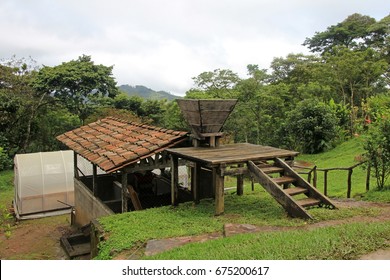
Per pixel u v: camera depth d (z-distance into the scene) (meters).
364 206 9.07
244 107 26.88
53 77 28.30
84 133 15.09
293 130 24.84
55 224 15.93
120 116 27.98
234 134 27.38
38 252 12.27
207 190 11.41
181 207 9.84
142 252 6.80
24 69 30.58
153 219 8.66
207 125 10.24
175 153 9.66
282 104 27.31
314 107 24.31
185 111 10.51
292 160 9.83
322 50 46.19
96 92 31.80
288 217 8.23
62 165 18.42
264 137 27.52
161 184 13.68
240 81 28.97
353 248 5.45
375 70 28.34
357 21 43.25
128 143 11.44
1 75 29.00
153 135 11.38
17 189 18.00
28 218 17.11
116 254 6.85
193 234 7.49
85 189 14.02
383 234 5.95
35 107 29.25
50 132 30.78
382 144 10.89
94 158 11.07
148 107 32.62
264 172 8.98
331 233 6.29
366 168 11.77
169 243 7.04
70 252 11.53
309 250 5.50
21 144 29.67
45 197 17.67
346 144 23.73
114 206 12.39
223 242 6.59
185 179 18.67
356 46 41.78
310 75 32.69
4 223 16.38
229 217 8.64
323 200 8.59
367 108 24.59
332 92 30.91
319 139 24.09
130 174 13.95
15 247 12.91
